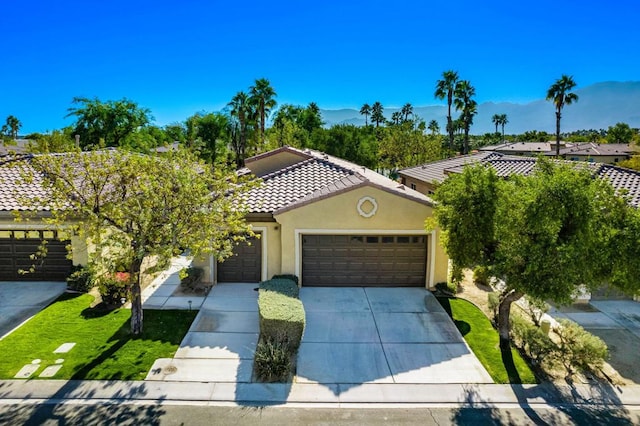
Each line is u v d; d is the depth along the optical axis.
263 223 15.48
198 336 11.93
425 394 9.68
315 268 15.70
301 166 19.03
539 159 10.95
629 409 9.34
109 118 44.09
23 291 14.91
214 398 9.32
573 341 11.08
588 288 10.20
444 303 14.59
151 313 13.29
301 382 9.98
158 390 9.52
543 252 9.53
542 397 9.67
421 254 15.77
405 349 11.52
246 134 51.44
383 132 65.56
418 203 15.21
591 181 10.05
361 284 15.85
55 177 10.86
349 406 9.21
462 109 50.66
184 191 10.75
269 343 10.52
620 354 11.56
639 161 32.59
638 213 9.80
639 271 9.45
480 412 9.13
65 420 8.50
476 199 10.88
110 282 13.38
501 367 10.77
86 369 10.16
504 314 11.52
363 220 15.25
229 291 15.16
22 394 9.22
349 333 12.33
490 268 10.41
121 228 10.89
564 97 47.34
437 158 48.59
